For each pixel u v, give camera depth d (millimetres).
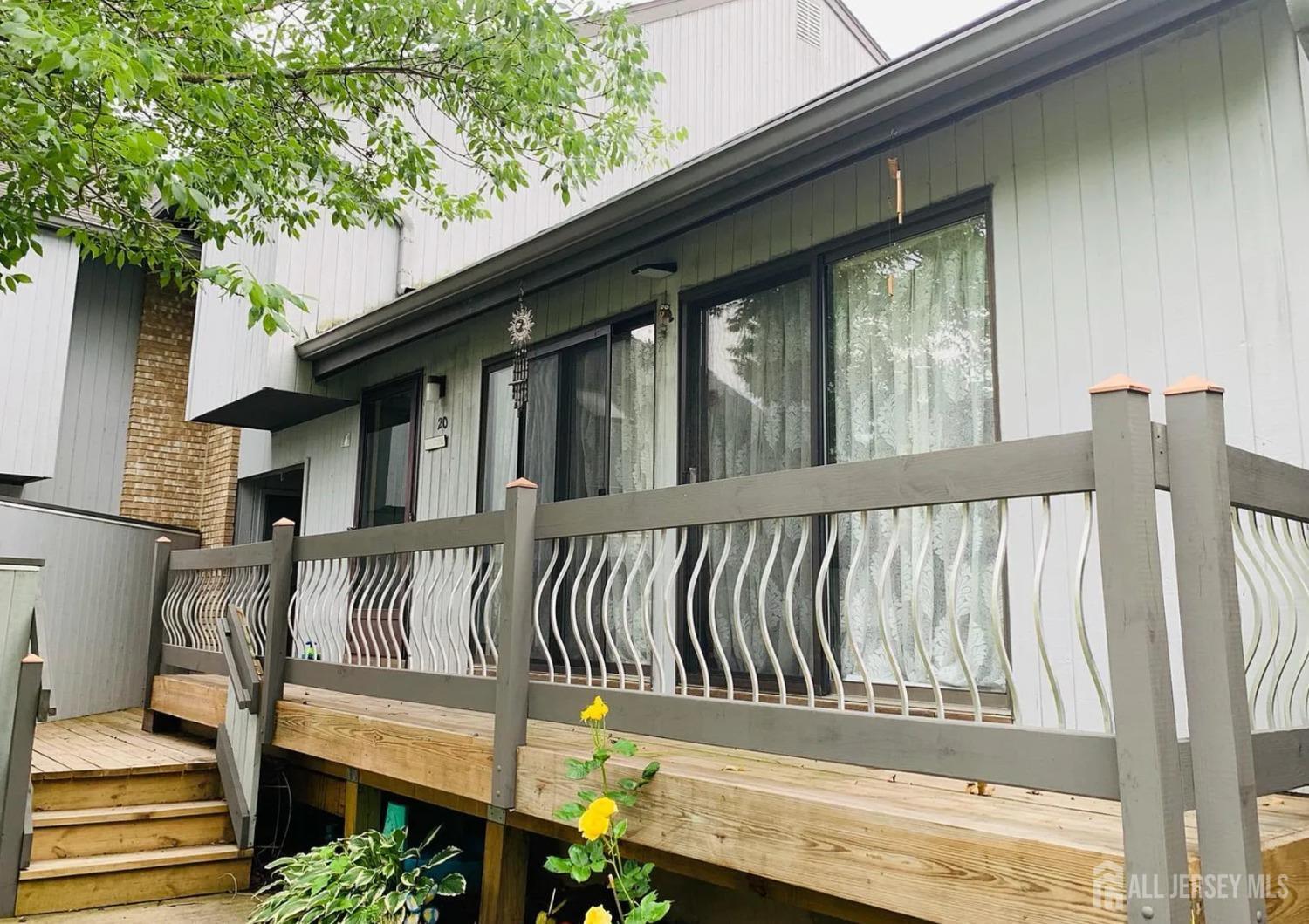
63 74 3336
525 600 3354
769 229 4484
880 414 4016
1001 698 3471
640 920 2451
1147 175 3256
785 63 9250
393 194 7199
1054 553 3344
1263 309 2963
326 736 4461
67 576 7621
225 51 4633
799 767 3100
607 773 3016
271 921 4031
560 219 8133
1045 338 3457
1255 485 2143
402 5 5062
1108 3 2926
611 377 5281
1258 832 1817
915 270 3965
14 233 4125
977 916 2074
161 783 5207
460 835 4832
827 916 3160
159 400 10133
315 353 7043
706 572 4645
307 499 8062
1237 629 1864
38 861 4609
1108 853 1870
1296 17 2537
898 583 3854
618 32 5918
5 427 7898
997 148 3670
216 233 4895
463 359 6465
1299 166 2924
